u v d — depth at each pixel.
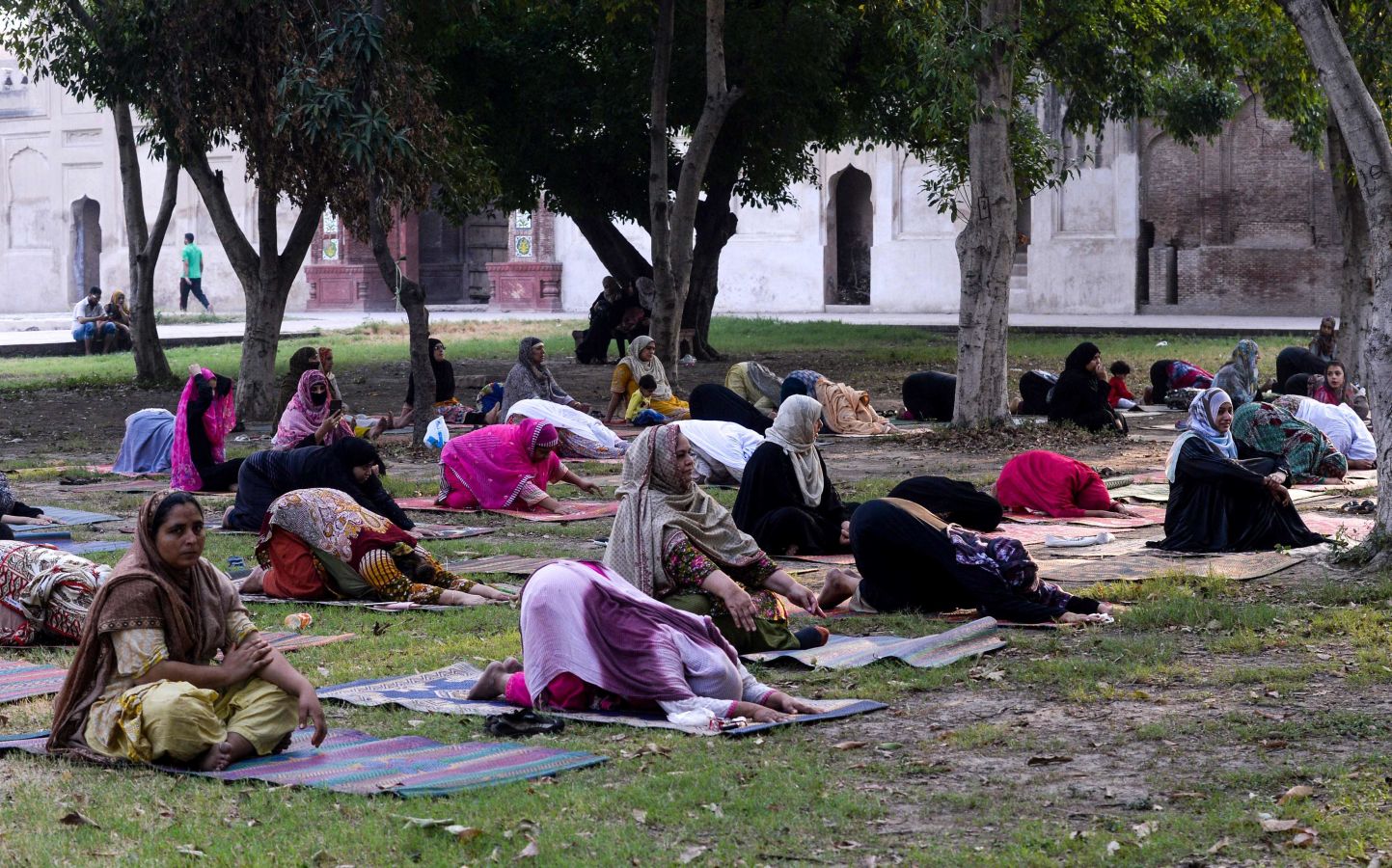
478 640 6.57
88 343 28.34
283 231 39.06
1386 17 15.41
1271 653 6.25
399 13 13.62
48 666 6.13
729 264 35.88
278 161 14.68
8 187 41.91
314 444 11.00
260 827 4.18
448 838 4.04
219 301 39.81
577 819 4.22
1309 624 6.74
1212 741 4.98
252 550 8.85
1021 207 33.34
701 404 13.26
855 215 35.78
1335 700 5.45
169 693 4.68
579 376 21.41
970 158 14.12
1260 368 20.11
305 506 7.50
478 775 4.58
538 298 37.22
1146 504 10.52
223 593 4.91
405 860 3.92
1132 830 4.09
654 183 16.33
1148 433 14.73
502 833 4.09
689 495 6.28
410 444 14.14
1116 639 6.48
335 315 37.59
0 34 18.48
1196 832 4.07
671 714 5.28
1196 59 20.11
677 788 4.49
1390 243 7.88
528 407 13.34
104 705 4.82
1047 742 5.00
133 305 20.97
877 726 5.25
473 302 40.28
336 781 4.52
